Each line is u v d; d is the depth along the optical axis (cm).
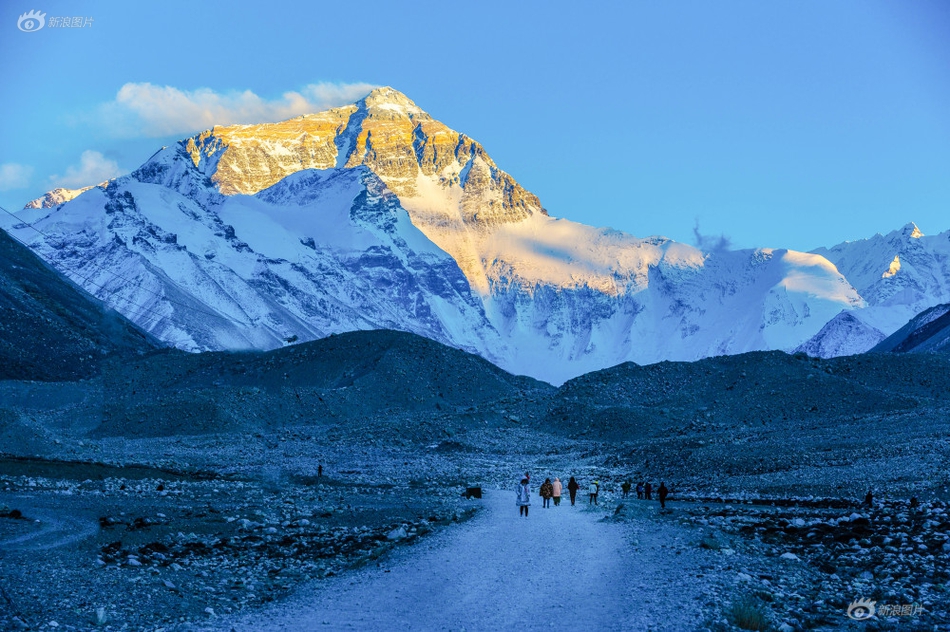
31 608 3578
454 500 7731
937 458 8475
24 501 6644
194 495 7594
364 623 3338
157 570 4291
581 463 12344
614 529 5541
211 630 3291
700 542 4794
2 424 11338
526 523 5934
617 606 3488
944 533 4828
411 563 4438
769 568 4212
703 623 3225
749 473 9219
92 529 5412
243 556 4756
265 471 11006
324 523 6009
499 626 3262
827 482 7862
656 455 11712
